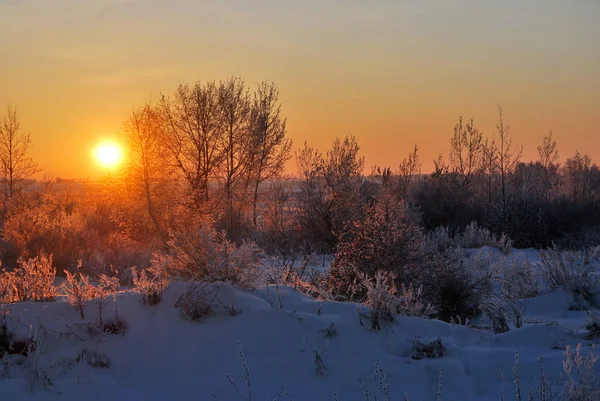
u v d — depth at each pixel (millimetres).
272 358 5078
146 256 14797
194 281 6430
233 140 20906
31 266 6965
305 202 18344
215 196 19656
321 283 8508
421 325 5855
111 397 4398
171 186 18578
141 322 5484
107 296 6004
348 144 20281
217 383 4699
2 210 20594
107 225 21609
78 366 4805
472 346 5508
